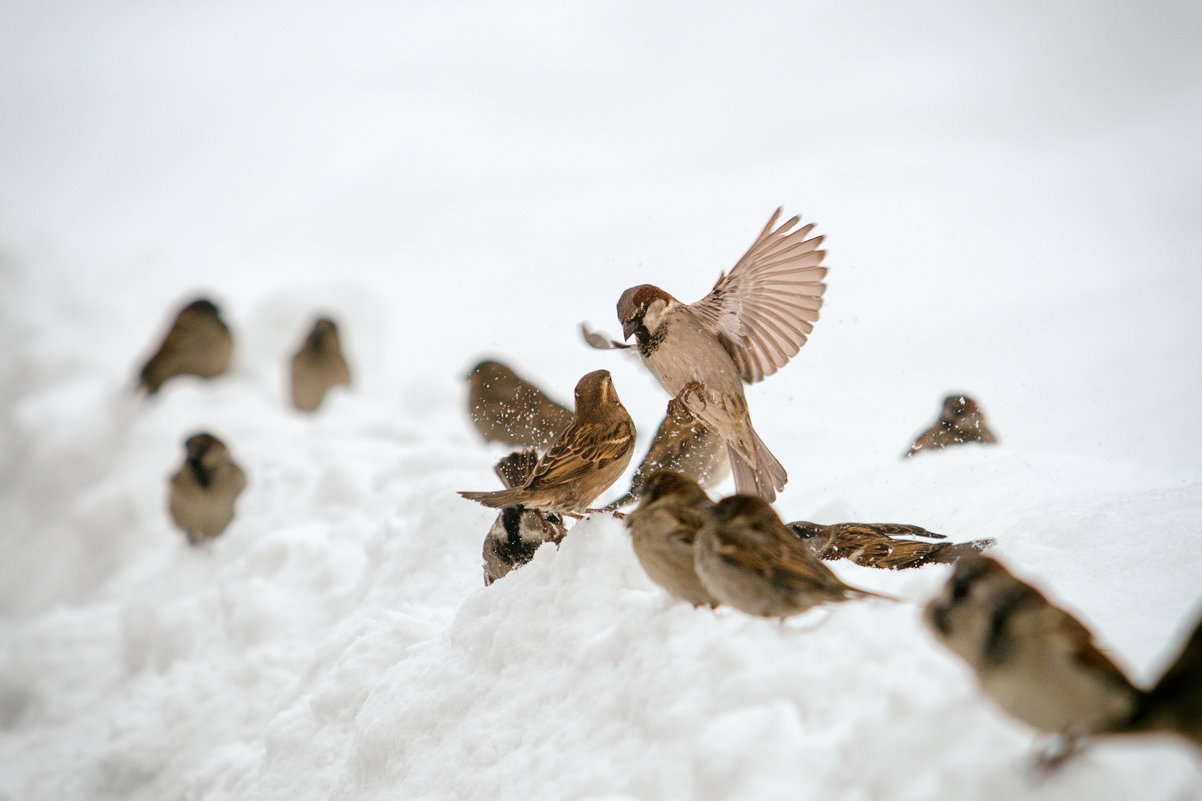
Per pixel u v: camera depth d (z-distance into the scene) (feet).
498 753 15.26
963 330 45.29
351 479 33.78
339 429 41.29
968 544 18.15
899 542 18.79
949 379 39.14
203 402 46.39
